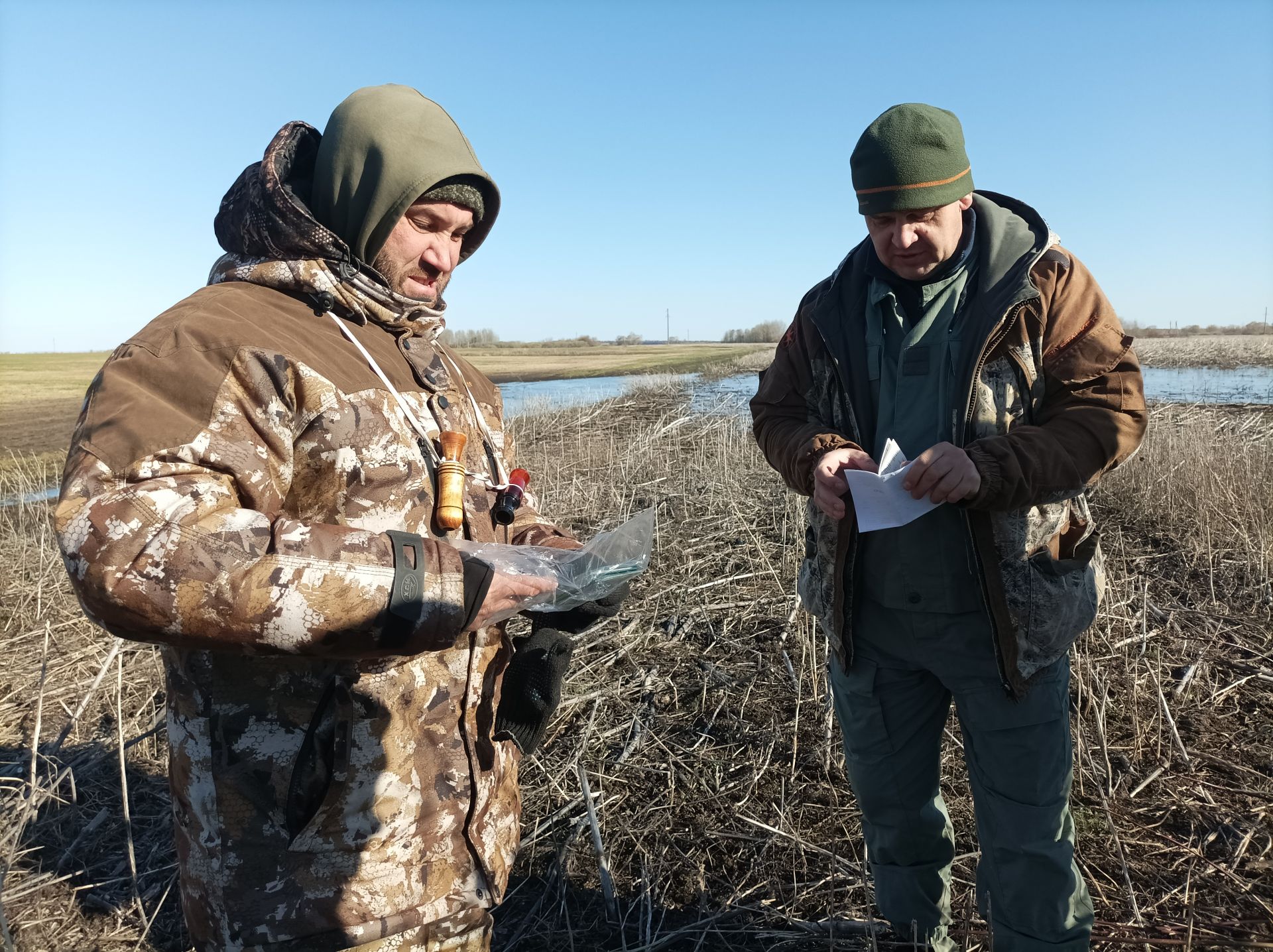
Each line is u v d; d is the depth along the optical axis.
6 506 7.29
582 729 3.46
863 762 2.09
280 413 1.27
